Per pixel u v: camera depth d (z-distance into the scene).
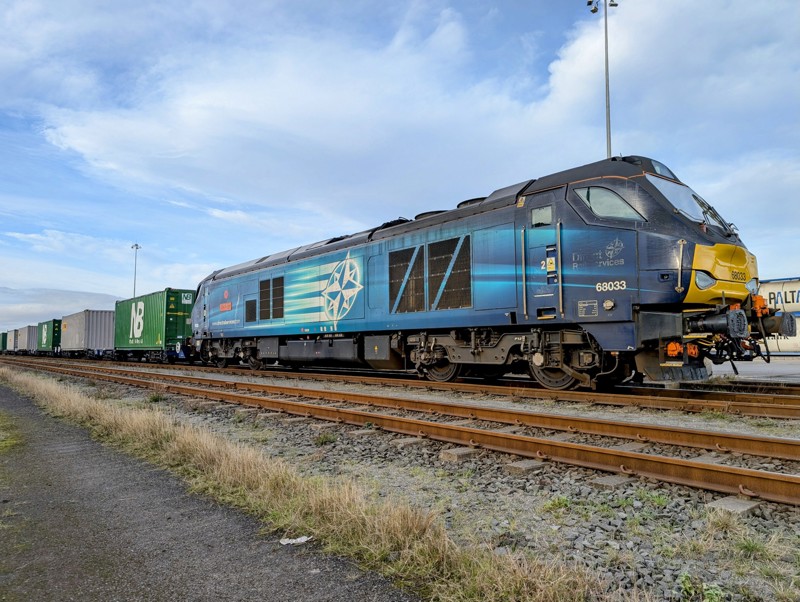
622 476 5.34
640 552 3.67
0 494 5.39
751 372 17.75
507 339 11.58
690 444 6.36
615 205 9.76
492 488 5.21
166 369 23.98
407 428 7.73
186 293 32.28
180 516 4.64
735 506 4.39
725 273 9.12
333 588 3.27
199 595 3.20
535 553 3.68
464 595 3.08
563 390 11.02
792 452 5.69
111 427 8.50
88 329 42.03
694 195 10.35
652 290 9.16
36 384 16.03
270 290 18.94
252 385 13.76
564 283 10.24
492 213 11.57
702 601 3.03
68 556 3.82
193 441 6.73
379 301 14.26
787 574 3.34
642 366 9.70
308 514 4.43
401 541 3.75
